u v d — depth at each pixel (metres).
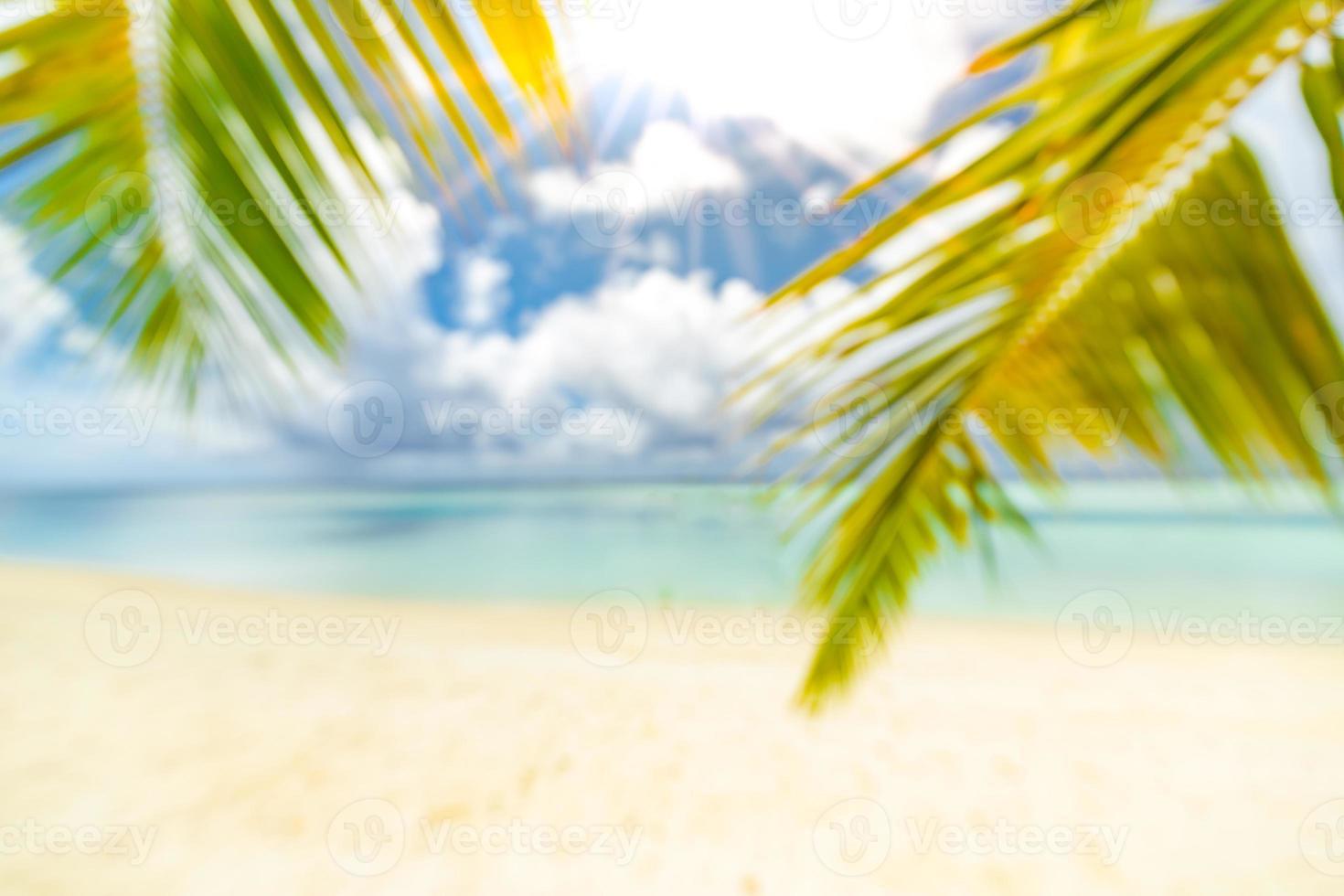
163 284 1.11
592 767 4.23
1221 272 0.89
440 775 4.11
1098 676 6.41
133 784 3.96
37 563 16.48
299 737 4.66
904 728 4.89
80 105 0.77
